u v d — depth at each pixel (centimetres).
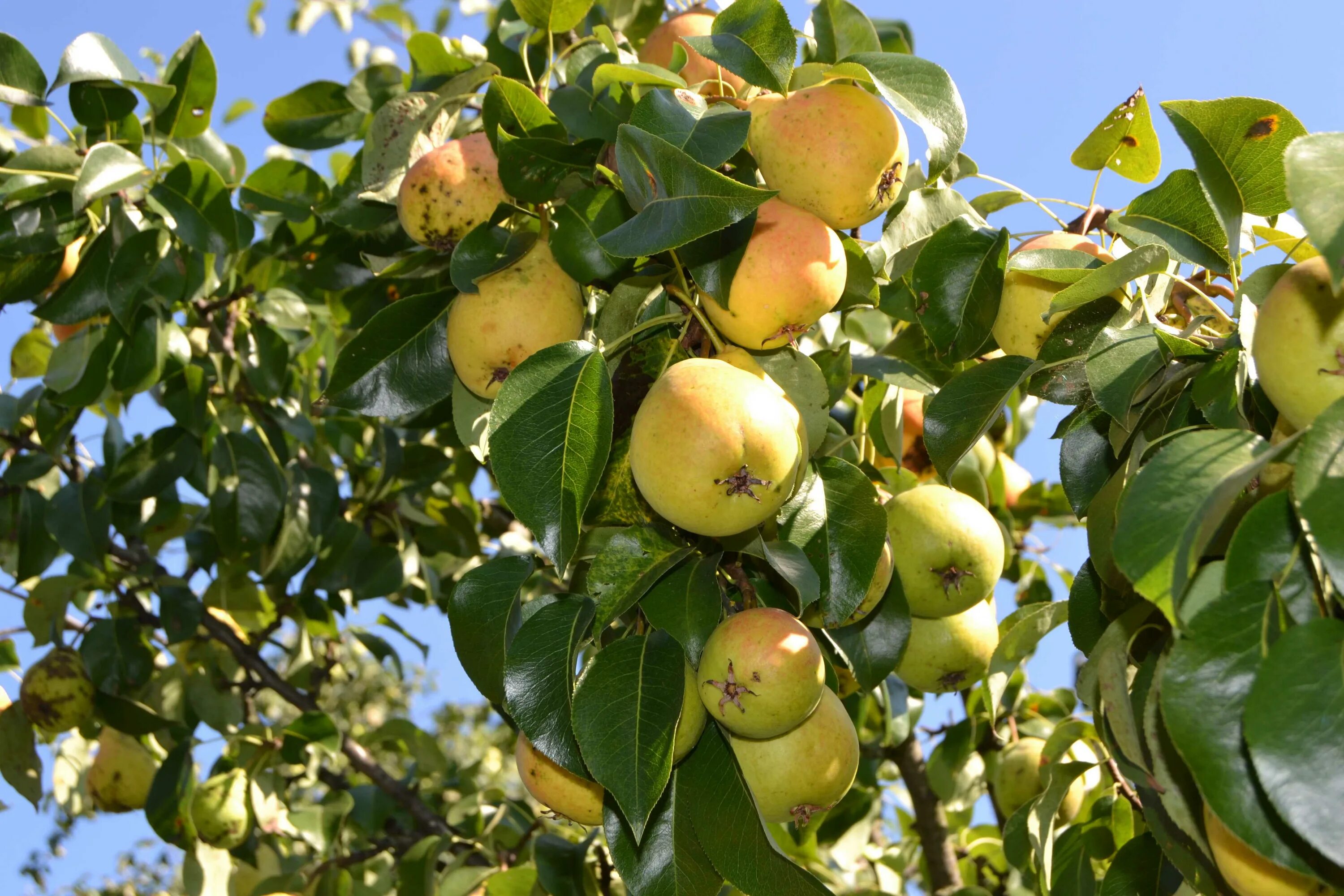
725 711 45
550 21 56
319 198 73
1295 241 48
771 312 48
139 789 90
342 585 87
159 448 80
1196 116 45
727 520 45
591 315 55
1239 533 38
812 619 51
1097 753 59
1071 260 50
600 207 50
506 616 48
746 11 50
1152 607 44
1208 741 36
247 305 85
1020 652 57
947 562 56
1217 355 44
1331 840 33
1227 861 40
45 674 83
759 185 51
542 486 44
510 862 80
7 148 71
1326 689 34
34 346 96
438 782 105
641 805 42
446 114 58
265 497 80
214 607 93
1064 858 57
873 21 69
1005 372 50
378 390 54
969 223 52
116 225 68
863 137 50
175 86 69
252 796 84
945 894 79
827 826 86
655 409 45
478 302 51
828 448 59
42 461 84
